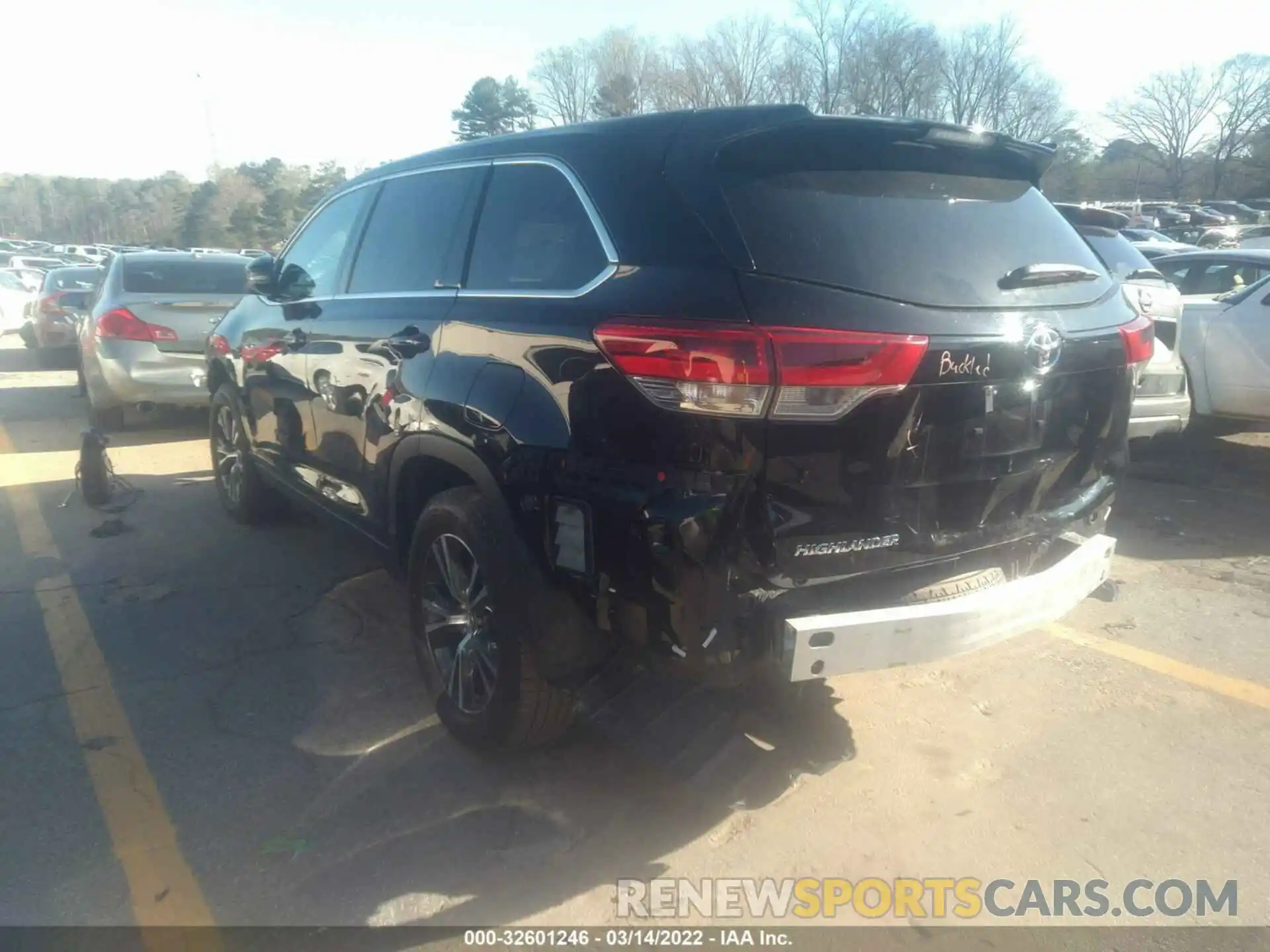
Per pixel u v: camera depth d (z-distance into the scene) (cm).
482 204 354
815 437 255
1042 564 319
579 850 296
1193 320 748
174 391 825
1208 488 692
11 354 1625
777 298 254
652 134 298
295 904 273
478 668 336
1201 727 364
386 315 384
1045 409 300
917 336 261
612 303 274
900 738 356
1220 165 6078
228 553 550
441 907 273
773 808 316
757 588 258
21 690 392
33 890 277
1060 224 338
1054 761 342
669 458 255
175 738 357
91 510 636
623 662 297
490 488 306
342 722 369
